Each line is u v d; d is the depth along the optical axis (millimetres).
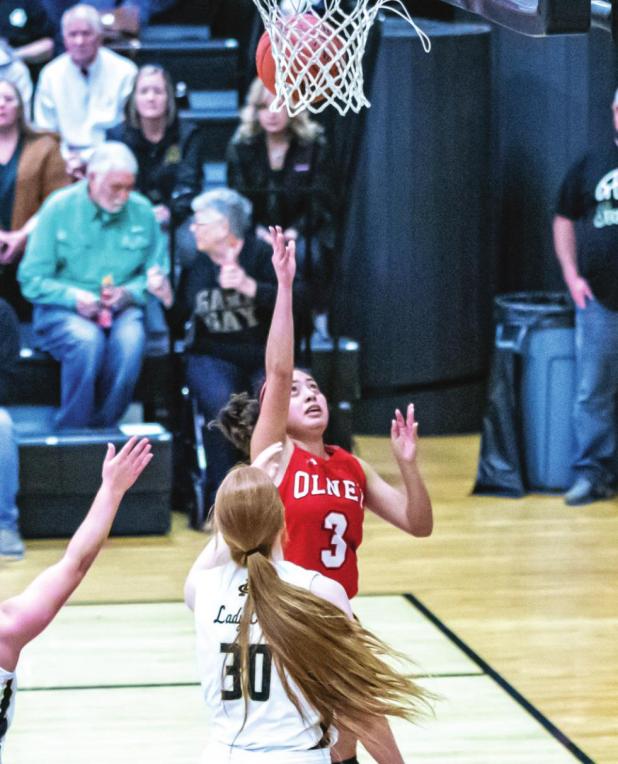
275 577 4508
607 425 11367
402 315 13188
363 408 13391
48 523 10531
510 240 13930
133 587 9438
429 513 5922
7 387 10203
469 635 8477
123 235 10758
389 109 12844
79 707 7461
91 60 12047
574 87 13328
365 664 4465
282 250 5547
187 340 10562
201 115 12805
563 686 7668
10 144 11297
